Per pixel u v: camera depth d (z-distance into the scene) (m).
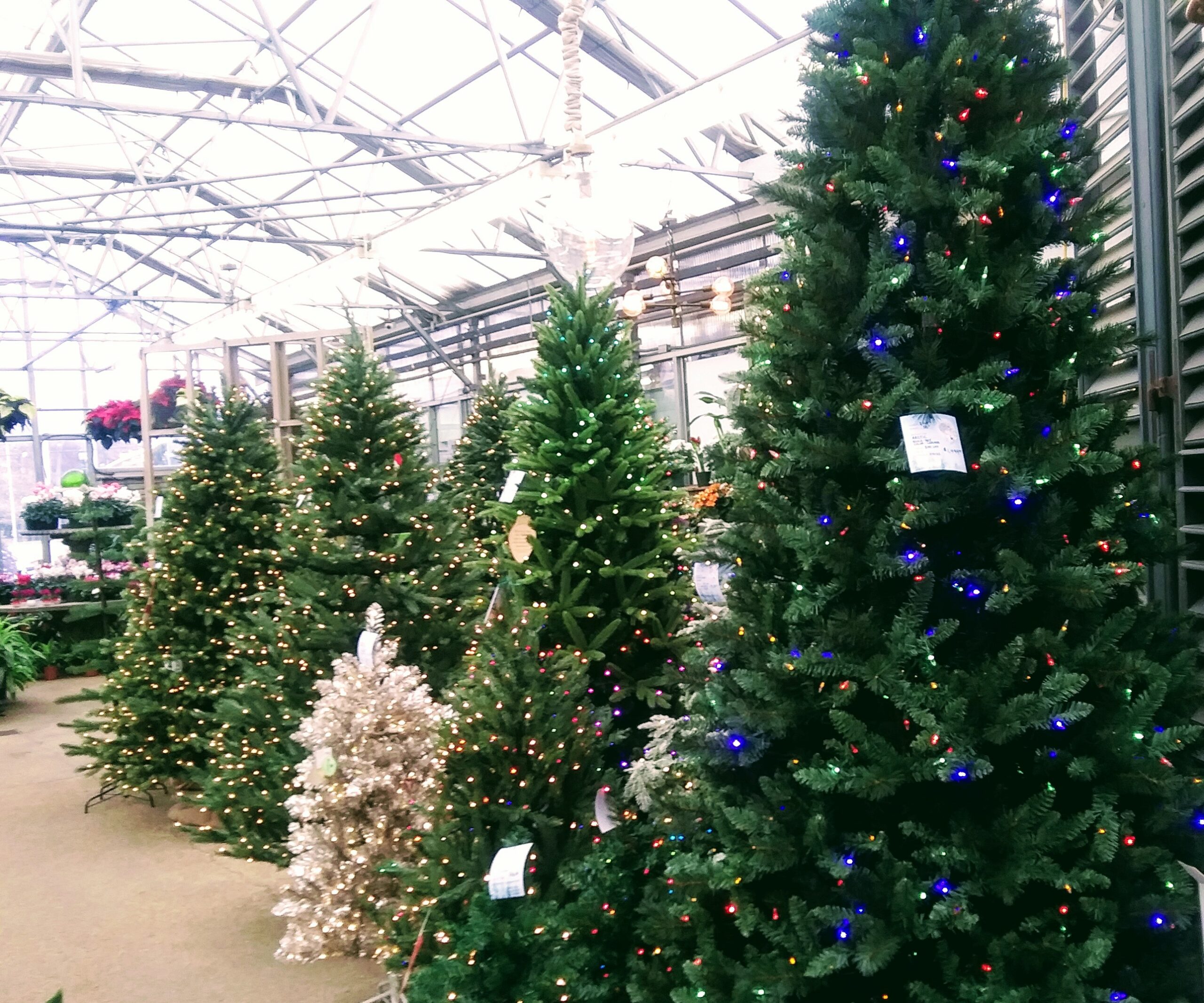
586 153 4.01
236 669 5.22
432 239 7.78
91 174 11.25
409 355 14.91
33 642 10.19
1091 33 3.19
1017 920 1.86
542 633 3.46
